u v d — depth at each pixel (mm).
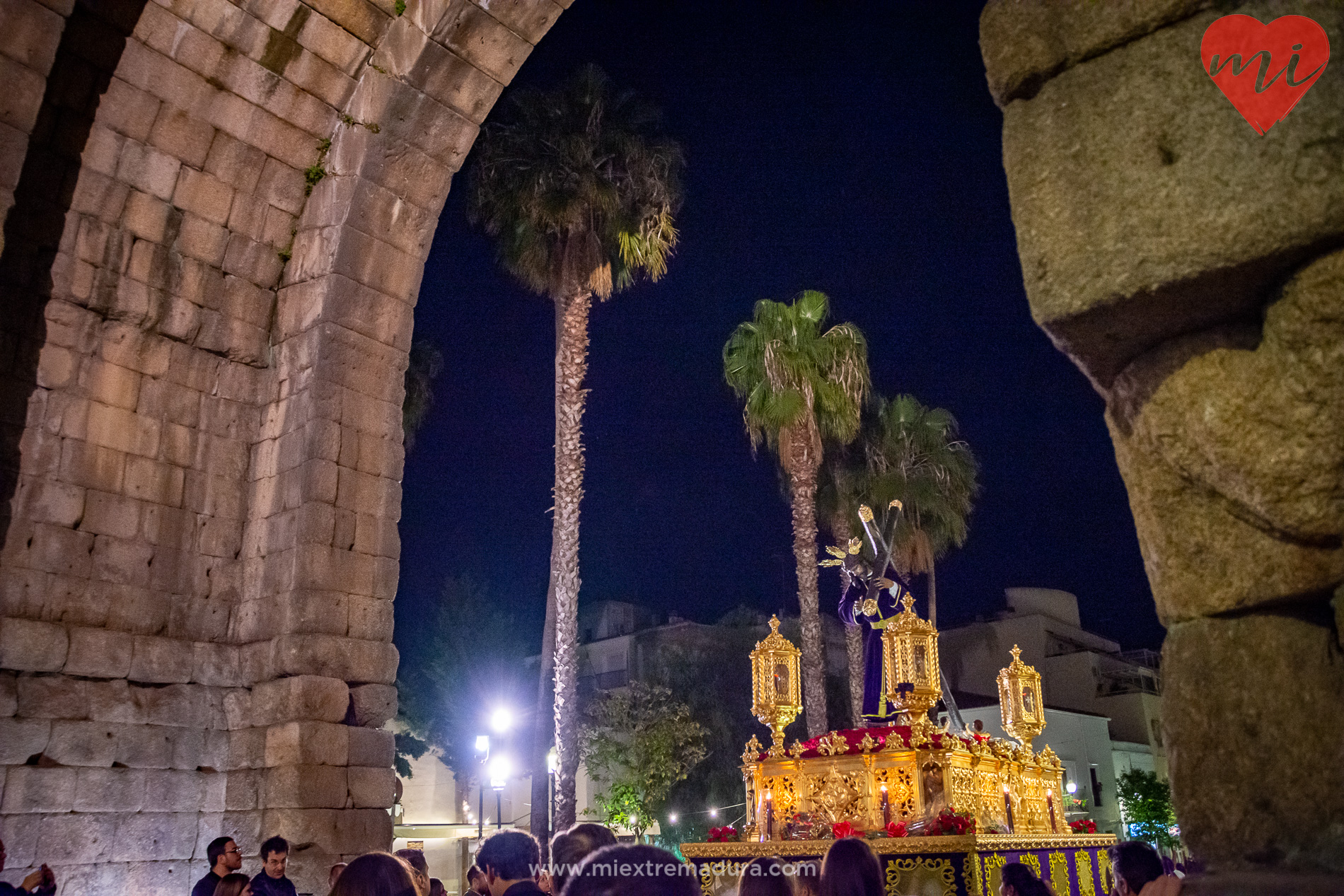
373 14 11961
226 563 11430
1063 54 2098
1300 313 1760
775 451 25484
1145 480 2008
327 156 12195
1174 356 1945
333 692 10734
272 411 11820
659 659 33938
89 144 10664
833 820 7375
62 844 9438
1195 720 1837
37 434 10219
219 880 7746
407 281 12234
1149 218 1897
